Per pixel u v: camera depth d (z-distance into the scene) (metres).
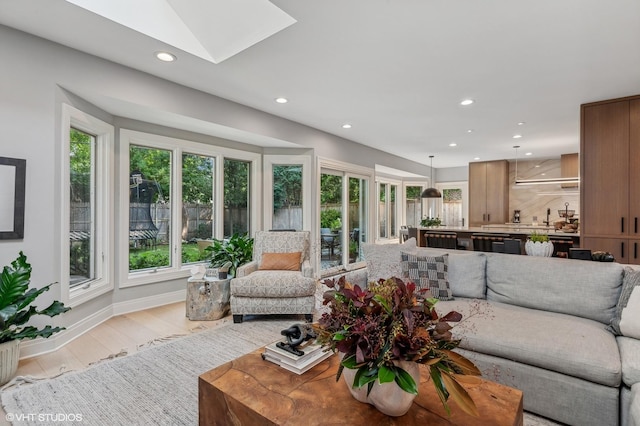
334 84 3.46
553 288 2.43
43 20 2.34
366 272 3.09
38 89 2.59
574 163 7.33
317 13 2.20
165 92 3.36
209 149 4.54
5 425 1.80
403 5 2.11
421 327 1.20
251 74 3.21
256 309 3.40
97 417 1.87
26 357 2.58
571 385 1.78
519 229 6.22
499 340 1.98
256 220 5.20
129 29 2.45
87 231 3.39
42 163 2.62
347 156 6.07
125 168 3.73
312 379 1.48
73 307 2.96
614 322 2.08
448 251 3.13
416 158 8.17
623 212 3.75
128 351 2.73
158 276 4.05
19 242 2.52
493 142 6.28
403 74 3.19
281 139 4.71
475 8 2.13
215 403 1.41
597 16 2.21
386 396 1.19
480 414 1.23
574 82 3.37
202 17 2.64
